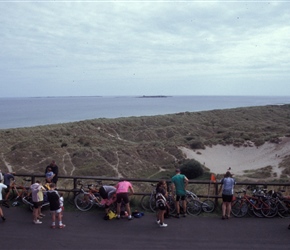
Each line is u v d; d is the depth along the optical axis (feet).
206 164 145.48
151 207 35.42
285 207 34.06
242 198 34.14
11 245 26.43
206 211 35.06
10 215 33.71
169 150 156.56
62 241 27.30
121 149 150.20
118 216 32.73
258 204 33.91
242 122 250.98
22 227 30.42
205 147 166.61
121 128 229.04
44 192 33.19
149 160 146.10
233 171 134.21
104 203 33.71
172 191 33.94
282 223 31.91
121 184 32.91
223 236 28.53
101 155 141.69
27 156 137.69
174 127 226.17
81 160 137.59
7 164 130.93
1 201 33.35
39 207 31.86
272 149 156.04
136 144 171.63
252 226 31.04
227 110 300.40
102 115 537.65
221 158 156.97
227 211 33.14
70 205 36.88
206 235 28.73
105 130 220.02
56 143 157.89
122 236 28.45
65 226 30.71
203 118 268.82
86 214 34.24
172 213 34.24
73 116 527.40
